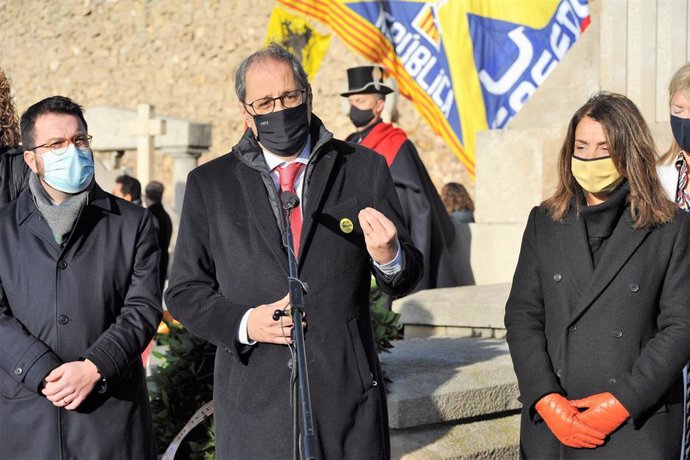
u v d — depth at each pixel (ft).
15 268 11.01
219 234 10.66
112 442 10.88
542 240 11.28
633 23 20.39
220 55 71.46
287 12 27.81
